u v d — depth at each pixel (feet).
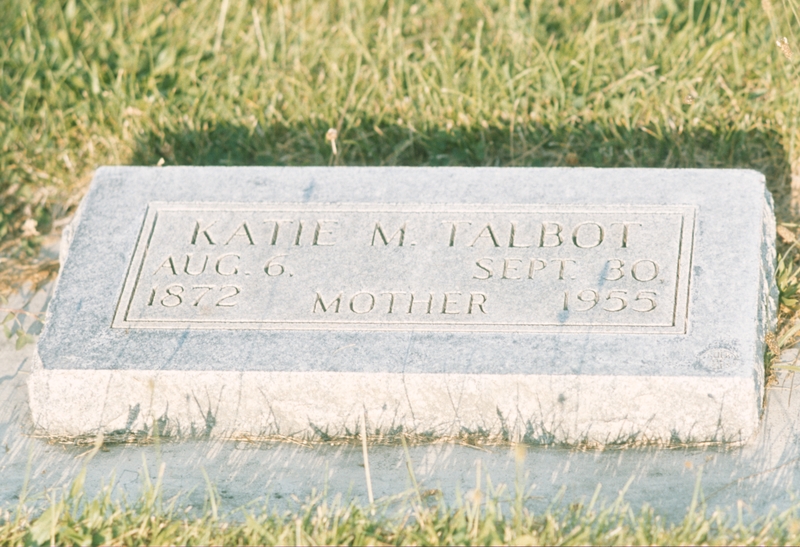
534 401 6.14
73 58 7.61
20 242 7.15
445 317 6.26
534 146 7.30
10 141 7.39
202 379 6.20
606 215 6.47
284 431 6.28
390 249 6.46
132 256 6.52
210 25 7.80
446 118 7.36
